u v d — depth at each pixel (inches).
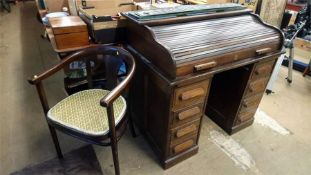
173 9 53.6
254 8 104.3
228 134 67.1
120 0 70.7
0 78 89.3
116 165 47.7
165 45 40.8
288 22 106.8
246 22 55.1
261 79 59.1
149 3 71.6
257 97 63.2
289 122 73.1
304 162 59.3
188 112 48.0
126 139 63.4
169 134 49.7
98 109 48.1
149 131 59.6
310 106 81.4
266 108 79.3
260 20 56.7
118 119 44.9
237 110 61.5
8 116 69.6
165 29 46.1
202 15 51.4
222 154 60.3
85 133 41.8
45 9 78.2
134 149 60.3
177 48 41.4
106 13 64.7
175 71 39.4
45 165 54.4
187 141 54.8
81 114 46.5
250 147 63.0
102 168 54.7
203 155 59.8
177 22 48.7
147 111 56.7
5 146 59.1
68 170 53.6
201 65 42.2
